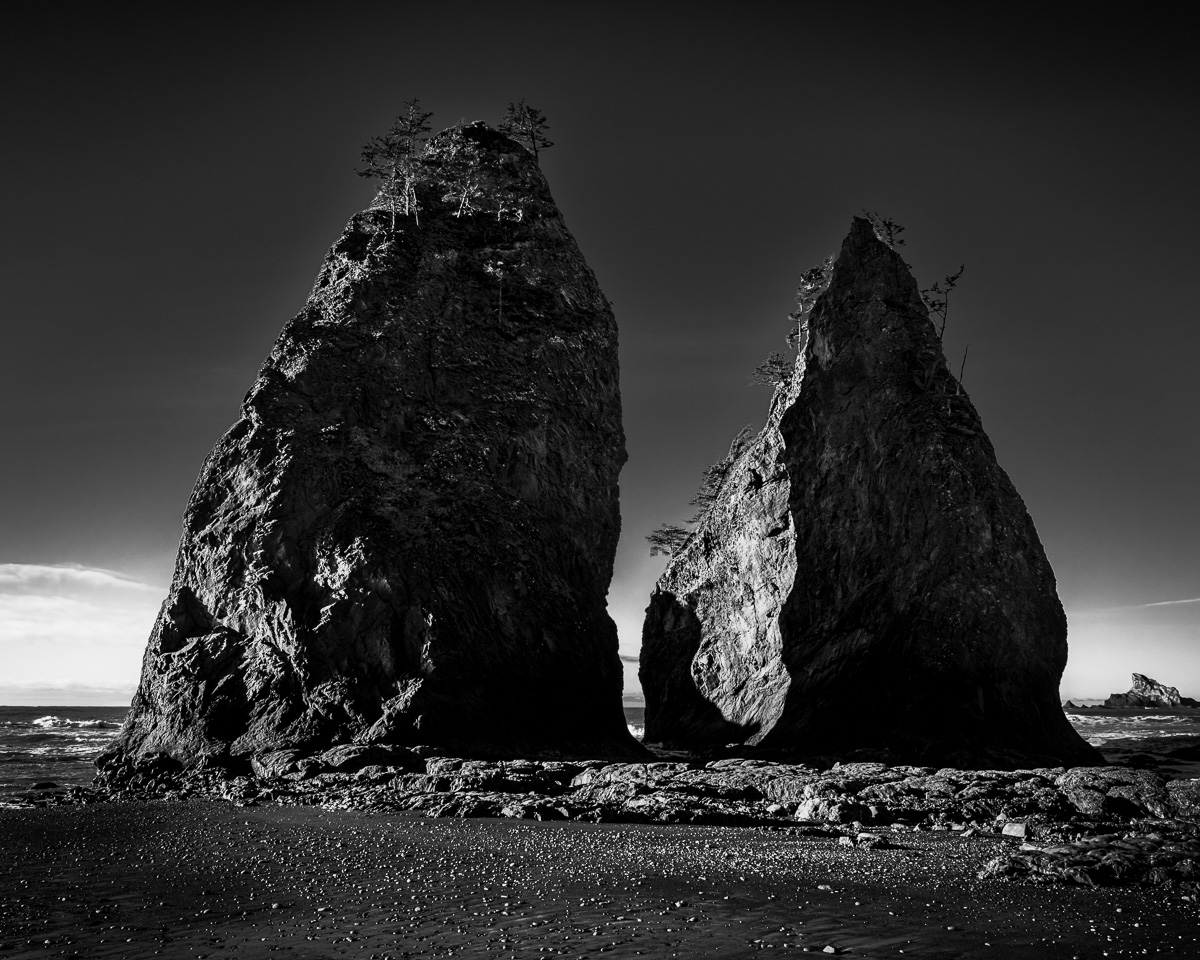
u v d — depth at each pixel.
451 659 43.91
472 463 51.06
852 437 60.19
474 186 62.12
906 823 26.05
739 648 63.69
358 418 50.59
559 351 56.09
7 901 14.73
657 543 82.31
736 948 11.48
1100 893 14.95
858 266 64.31
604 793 30.73
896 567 56.38
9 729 86.62
